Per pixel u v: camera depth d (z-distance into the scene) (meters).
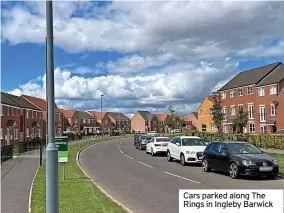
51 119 6.26
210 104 72.38
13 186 12.89
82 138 73.25
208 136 43.91
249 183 13.48
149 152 30.44
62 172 16.75
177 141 22.48
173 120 89.19
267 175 14.45
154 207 9.45
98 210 8.63
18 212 8.86
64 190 11.59
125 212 8.43
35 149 38.06
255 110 56.03
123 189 12.48
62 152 13.42
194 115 124.81
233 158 15.04
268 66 58.69
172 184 13.45
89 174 16.94
